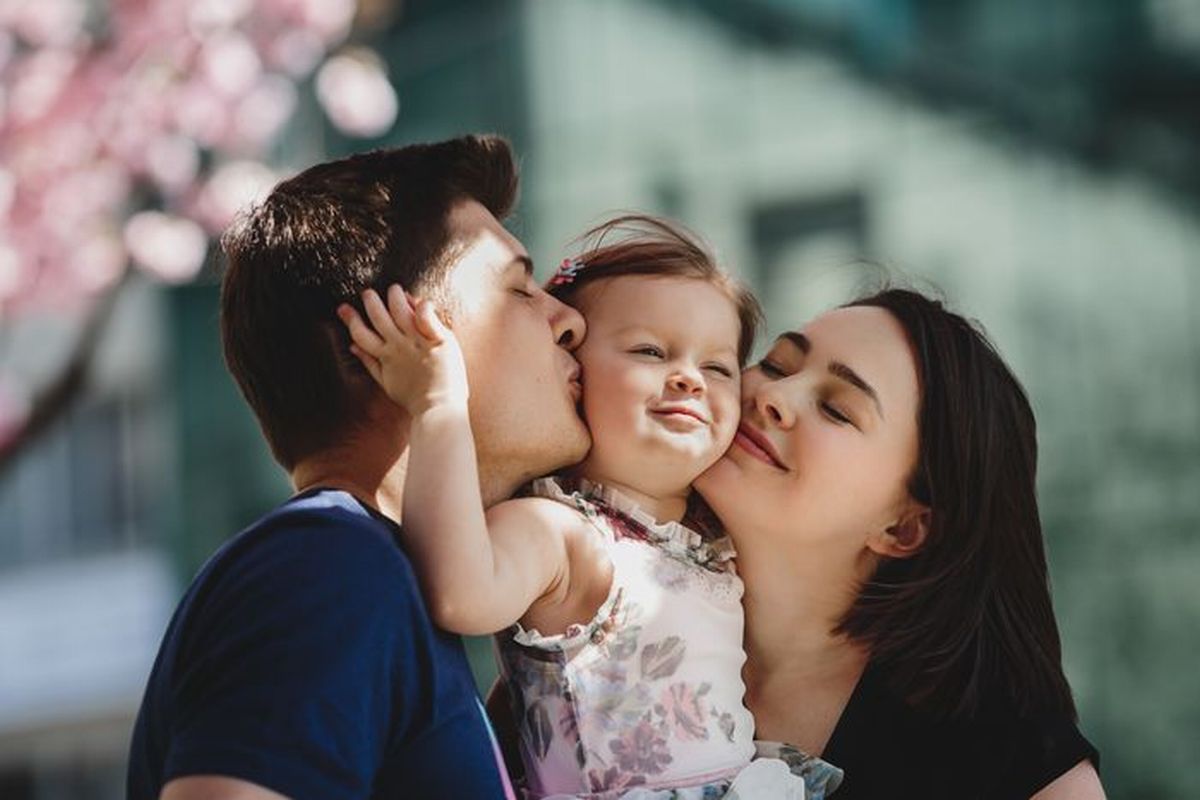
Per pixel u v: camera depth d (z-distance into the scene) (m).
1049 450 10.60
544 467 2.74
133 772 2.47
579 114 11.53
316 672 2.23
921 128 10.95
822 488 2.88
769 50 11.26
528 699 2.70
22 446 7.21
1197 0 10.55
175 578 12.66
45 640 13.60
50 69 8.65
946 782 2.89
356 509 2.41
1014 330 10.70
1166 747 10.29
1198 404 10.39
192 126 8.70
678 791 2.62
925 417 2.95
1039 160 10.73
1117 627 10.42
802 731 2.94
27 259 8.73
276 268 2.58
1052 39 10.76
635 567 2.74
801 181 11.15
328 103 9.70
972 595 2.96
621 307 2.84
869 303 3.07
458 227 2.64
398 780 2.34
